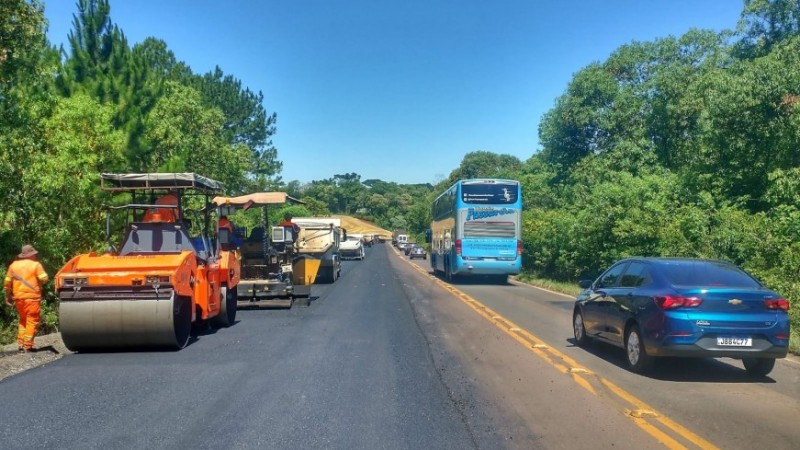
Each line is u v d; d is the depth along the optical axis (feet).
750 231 55.83
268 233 66.74
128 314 35.32
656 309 29.68
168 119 107.34
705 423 22.72
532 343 39.83
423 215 395.34
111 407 24.40
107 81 72.38
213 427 21.95
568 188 117.19
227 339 41.34
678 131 103.86
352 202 577.43
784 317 29.09
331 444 20.25
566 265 92.02
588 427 22.17
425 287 87.92
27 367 32.76
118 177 41.42
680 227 64.18
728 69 78.54
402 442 20.51
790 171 55.26
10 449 19.70
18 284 37.29
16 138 49.21
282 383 28.45
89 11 78.74
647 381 29.50
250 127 167.94
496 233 89.10
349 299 69.26
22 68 46.78
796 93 61.41
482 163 343.46
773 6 80.59
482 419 23.11
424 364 32.94
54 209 55.52
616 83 114.21
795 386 28.66
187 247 42.01
